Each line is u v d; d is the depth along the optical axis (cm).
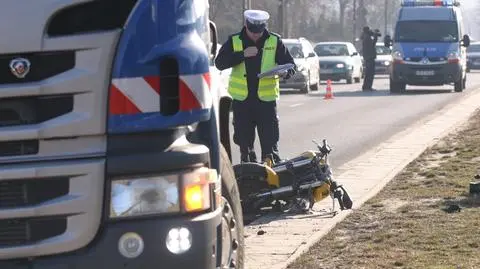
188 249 1260
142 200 1245
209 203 1302
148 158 1248
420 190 2817
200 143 1362
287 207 2503
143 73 1255
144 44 1258
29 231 1228
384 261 1950
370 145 4319
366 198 2702
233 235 1551
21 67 1231
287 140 4588
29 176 1223
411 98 7894
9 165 1231
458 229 2236
